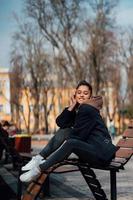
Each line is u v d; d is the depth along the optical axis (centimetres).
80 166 607
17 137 1524
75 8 4344
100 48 4400
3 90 6612
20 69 5697
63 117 686
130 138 629
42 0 4378
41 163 575
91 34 4394
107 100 5669
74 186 998
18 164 774
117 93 6041
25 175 581
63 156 563
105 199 661
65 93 5731
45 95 5828
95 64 4438
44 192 832
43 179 572
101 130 584
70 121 686
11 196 816
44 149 647
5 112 6862
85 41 4459
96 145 573
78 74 4484
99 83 4597
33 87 5703
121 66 5894
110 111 6444
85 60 4519
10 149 788
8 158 1467
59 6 4334
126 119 6506
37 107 5719
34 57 5541
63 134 669
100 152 568
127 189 976
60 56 4584
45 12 4416
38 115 5731
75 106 684
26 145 1534
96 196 680
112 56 4778
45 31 4453
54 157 566
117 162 589
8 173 1152
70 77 4650
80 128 582
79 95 670
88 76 4534
